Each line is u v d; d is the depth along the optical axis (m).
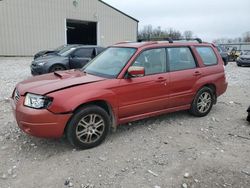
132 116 4.89
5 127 5.22
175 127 5.42
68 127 4.14
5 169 3.74
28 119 3.94
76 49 12.45
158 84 5.09
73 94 4.11
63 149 4.35
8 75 12.86
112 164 3.92
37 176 3.59
